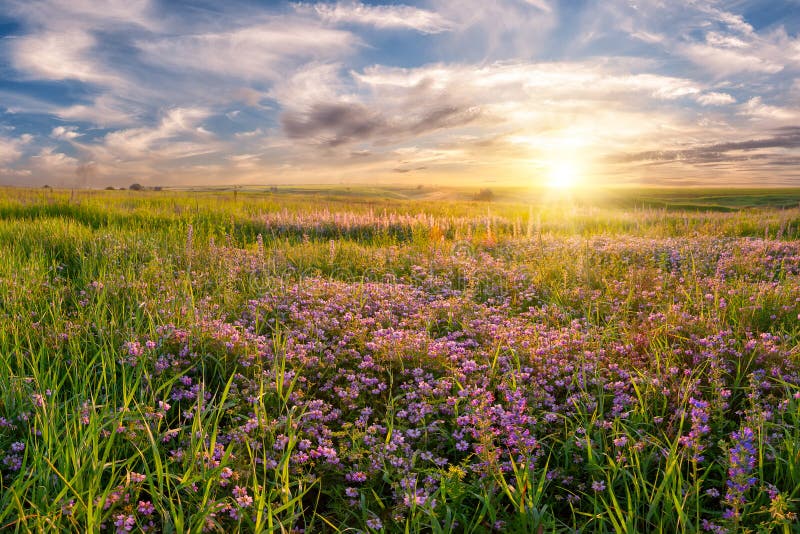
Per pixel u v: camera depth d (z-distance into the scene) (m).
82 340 5.40
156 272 8.12
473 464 3.74
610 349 5.68
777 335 5.89
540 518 3.18
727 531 2.99
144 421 3.63
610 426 4.10
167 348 5.19
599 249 11.76
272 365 4.99
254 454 3.79
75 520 2.85
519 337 5.95
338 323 6.37
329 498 3.73
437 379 5.14
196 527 2.89
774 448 3.88
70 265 9.18
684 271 9.32
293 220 17.98
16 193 26.17
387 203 40.66
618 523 3.36
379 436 4.12
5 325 5.41
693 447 3.56
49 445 3.31
